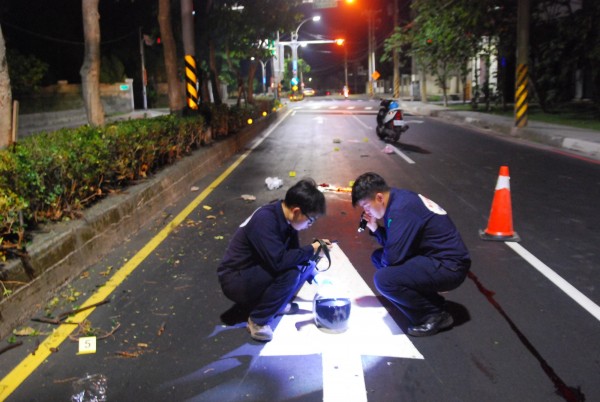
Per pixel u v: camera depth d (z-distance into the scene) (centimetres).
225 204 827
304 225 371
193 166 995
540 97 2250
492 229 635
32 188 507
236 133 1531
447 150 1379
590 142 1255
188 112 1305
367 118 2594
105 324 428
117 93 3092
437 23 2217
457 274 380
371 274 525
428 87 4931
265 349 385
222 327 420
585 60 2123
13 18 2606
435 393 331
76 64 3033
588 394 328
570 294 473
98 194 641
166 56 1412
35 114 2173
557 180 949
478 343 389
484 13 2044
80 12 2947
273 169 1152
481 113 2455
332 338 398
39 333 413
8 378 355
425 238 380
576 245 602
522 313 437
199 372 358
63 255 498
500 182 631
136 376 354
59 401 331
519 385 338
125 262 566
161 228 695
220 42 2261
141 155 780
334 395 330
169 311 449
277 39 4212
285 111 3216
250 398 329
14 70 2072
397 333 405
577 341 391
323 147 1515
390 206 375
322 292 418
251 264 389
